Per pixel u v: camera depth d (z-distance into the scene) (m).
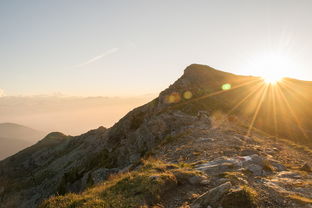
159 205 9.24
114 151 57.88
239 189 9.20
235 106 54.28
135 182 10.83
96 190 11.31
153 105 72.12
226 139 26.00
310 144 32.03
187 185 11.27
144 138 46.91
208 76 89.25
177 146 25.67
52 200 10.50
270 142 27.09
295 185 11.17
